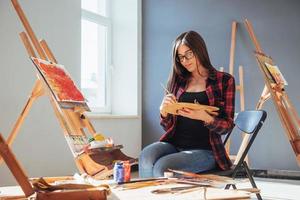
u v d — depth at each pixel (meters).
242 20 4.29
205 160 2.12
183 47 2.27
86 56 4.31
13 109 3.00
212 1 4.44
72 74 3.63
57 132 3.41
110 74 4.65
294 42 4.03
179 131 2.31
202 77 2.35
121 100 4.68
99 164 1.95
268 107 4.11
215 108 2.05
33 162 3.19
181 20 4.60
